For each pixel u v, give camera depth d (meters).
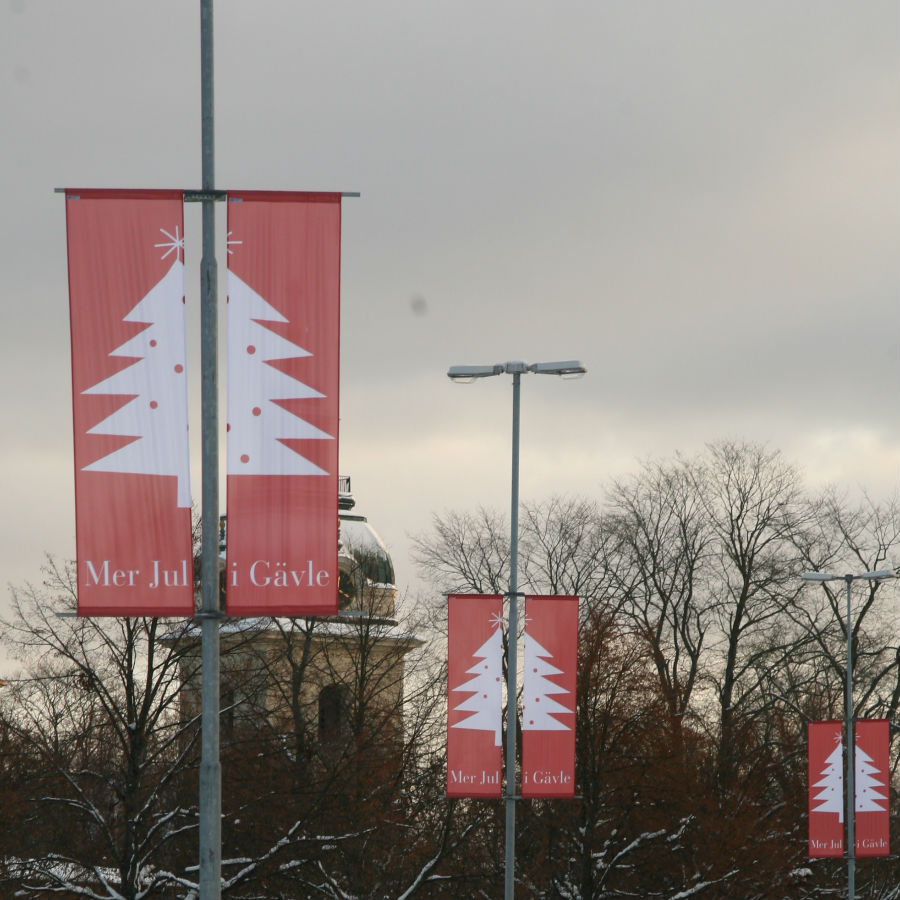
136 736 126.12
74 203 59.75
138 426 59.59
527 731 107.62
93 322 59.72
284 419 59.97
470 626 106.88
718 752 193.62
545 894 170.75
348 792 145.25
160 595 59.41
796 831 197.38
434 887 160.25
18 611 131.75
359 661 191.50
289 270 60.12
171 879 124.31
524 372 121.56
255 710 154.75
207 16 61.25
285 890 148.62
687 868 177.50
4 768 131.62
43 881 125.25
